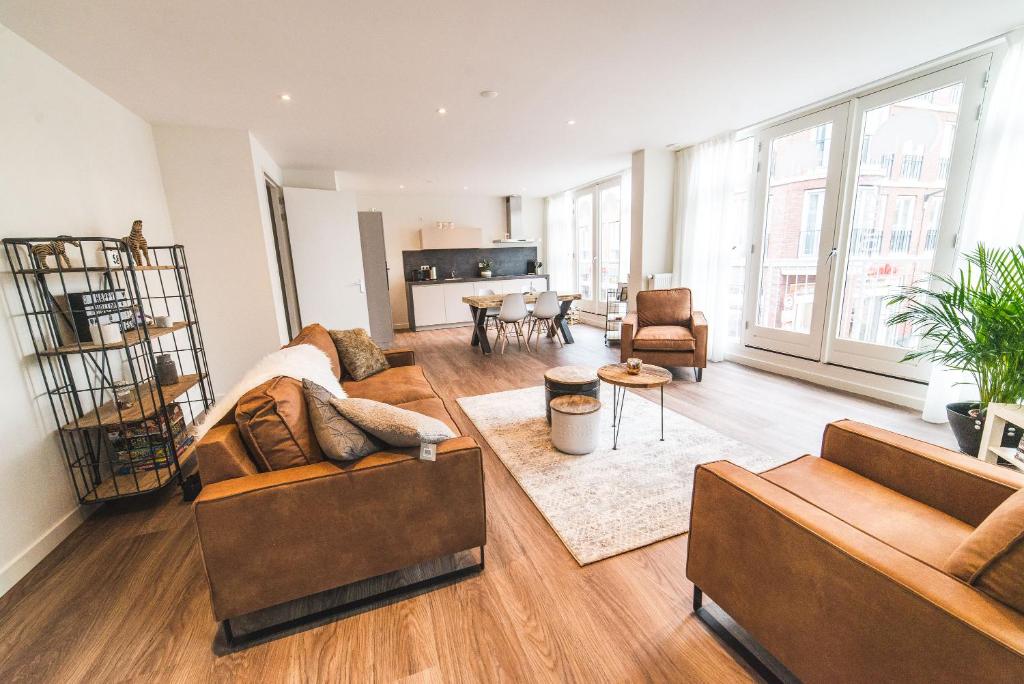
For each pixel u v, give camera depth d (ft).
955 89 9.19
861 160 11.09
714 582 4.21
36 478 6.15
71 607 5.11
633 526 6.24
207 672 4.22
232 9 6.16
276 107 10.03
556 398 9.02
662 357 13.12
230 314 11.85
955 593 2.56
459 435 5.62
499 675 4.09
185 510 7.19
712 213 14.93
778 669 4.04
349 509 4.53
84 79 8.02
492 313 20.18
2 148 6.09
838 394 11.71
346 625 4.72
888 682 2.79
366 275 20.17
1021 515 2.50
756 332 14.55
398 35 7.13
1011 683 2.19
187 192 11.12
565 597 5.02
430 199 25.89
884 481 4.64
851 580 2.93
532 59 8.23
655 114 11.93
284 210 15.51
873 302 11.28
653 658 4.22
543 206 28.78
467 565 5.60
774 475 4.82
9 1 5.61
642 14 6.81
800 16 7.12
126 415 6.96
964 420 7.77
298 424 4.78
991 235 8.64
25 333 6.21
